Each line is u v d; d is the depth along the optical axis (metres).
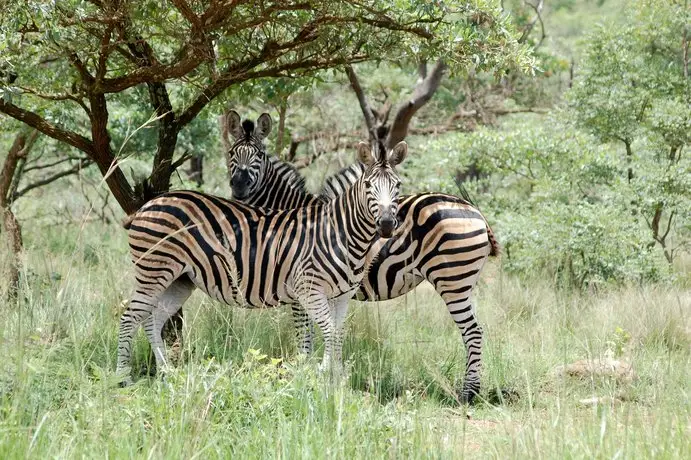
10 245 11.59
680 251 20.86
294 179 12.79
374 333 12.50
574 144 20.08
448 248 11.29
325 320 10.86
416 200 11.59
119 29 11.09
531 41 30.03
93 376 9.56
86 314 12.05
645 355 12.47
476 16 10.99
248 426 8.44
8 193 18.81
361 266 10.98
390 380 11.34
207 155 26.62
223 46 12.00
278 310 10.55
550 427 8.12
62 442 7.44
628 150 21.50
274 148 23.20
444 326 14.38
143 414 8.38
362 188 10.58
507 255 19.47
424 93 24.09
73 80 12.81
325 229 10.93
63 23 10.67
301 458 7.52
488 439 8.39
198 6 11.40
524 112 31.48
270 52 12.07
